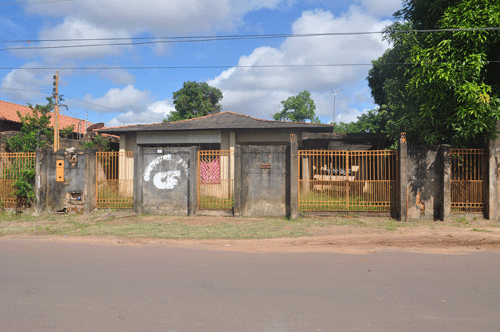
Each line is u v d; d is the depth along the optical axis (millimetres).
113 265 5160
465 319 3207
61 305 3576
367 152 10016
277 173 10281
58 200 11211
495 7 8695
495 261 5383
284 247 6535
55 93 18625
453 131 9711
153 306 3535
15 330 3000
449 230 8172
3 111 21000
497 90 9172
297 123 14695
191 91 30062
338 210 10125
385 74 11367
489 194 9320
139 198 10984
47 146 17859
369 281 4348
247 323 3121
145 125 15602
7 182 11336
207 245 6762
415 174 9742
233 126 14516
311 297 3781
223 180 10688
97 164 11305
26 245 6773
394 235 7637
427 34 9805
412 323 3119
